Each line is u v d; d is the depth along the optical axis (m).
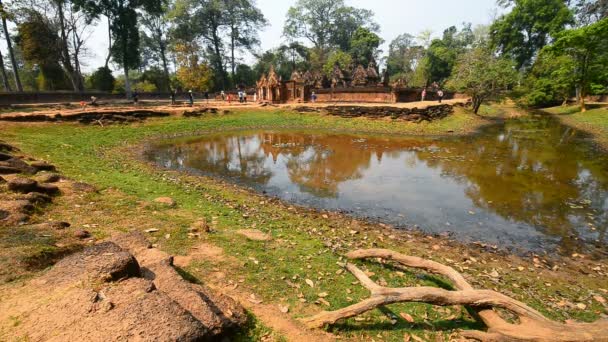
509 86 38.66
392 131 22.59
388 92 31.25
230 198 8.80
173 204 7.21
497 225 7.65
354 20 63.25
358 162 14.14
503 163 13.77
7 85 30.28
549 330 3.22
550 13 41.66
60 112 19.56
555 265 5.87
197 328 2.42
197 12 47.25
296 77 40.72
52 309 2.41
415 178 11.62
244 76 55.66
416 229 7.43
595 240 6.91
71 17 34.53
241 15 50.00
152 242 4.86
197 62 43.38
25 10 30.25
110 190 7.75
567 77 32.25
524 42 45.56
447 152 16.09
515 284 5.07
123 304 2.50
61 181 7.45
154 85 47.28
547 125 25.62
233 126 24.28
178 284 3.14
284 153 16.03
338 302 3.96
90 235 4.61
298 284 4.25
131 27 35.19
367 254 5.11
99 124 19.66
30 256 3.44
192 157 14.82
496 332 3.32
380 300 3.62
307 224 7.23
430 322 3.75
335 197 9.57
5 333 2.20
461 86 29.22
